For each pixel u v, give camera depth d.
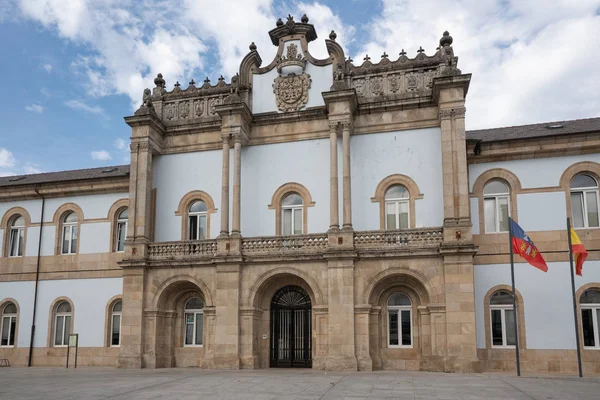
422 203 26.45
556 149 26.38
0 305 32.53
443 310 23.88
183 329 28.22
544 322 25.30
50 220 32.88
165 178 30.05
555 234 25.97
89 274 31.42
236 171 27.42
